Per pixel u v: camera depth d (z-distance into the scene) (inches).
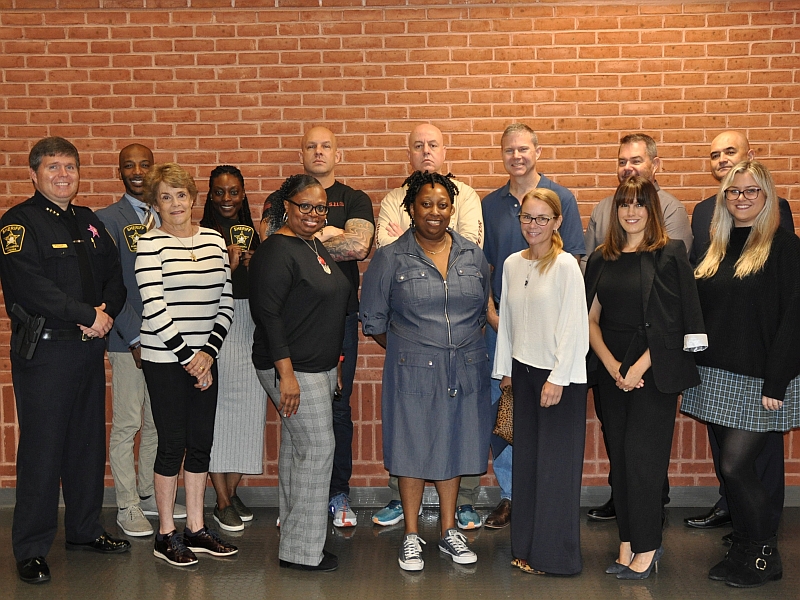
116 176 193.3
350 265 178.1
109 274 155.9
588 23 188.9
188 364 147.3
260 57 190.7
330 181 180.1
